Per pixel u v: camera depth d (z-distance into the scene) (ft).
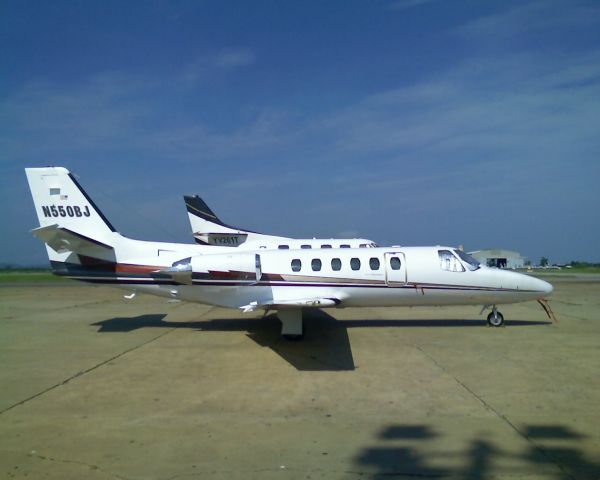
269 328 45.57
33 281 157.17
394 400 23.15
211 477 15.33
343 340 38.63
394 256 42.50
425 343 37.04
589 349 34.45
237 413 21.62
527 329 43.11
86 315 56.49
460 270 42.50
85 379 27.91
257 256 42.37
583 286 101.40
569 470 15.57
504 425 19.60
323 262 42.27
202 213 83.51
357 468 15.87
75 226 45.83
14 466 16.37
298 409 22.04
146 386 26.30
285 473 15.55
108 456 17.10
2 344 38.81
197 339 40.24
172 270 41.29
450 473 15.44
